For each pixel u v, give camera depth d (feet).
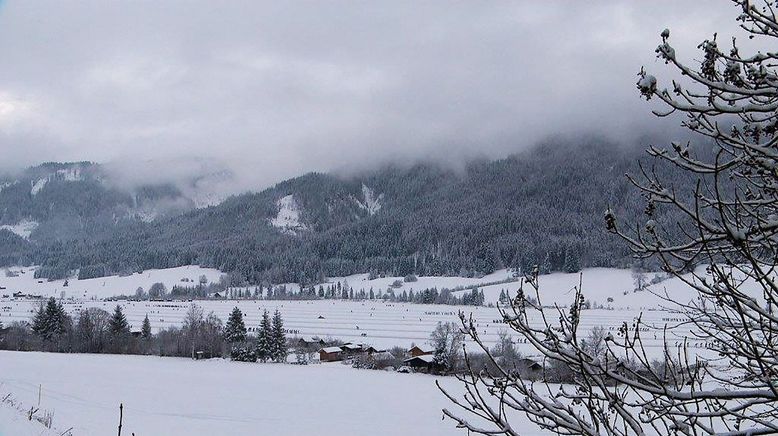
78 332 284.20
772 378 12.78
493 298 528.22
